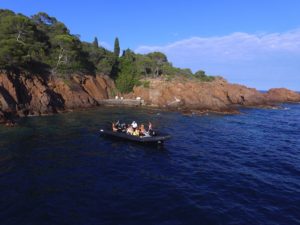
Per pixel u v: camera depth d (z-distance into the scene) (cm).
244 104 8412
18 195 1688
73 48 7050
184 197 1741
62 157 2512
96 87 7300
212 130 4184
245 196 1798
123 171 2205
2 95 4528
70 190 1792
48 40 7069
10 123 3947
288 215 1566
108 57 8269
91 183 1928
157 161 2509
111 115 5231
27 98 5112
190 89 7294
